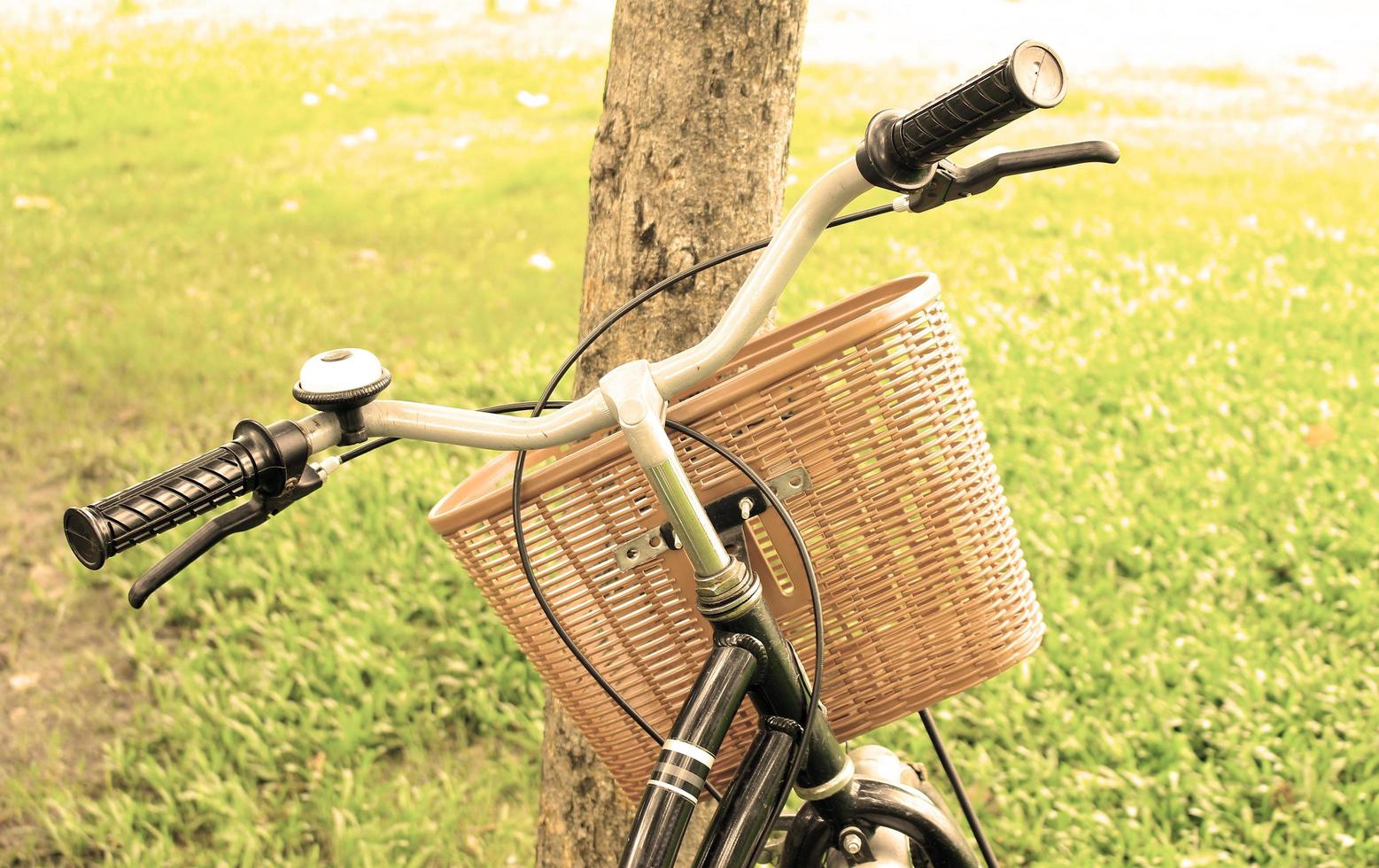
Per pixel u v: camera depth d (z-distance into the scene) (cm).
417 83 1300
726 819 154
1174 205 839
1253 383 545
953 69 1339
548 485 165
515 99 1221
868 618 172
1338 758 321
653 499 167
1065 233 782
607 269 228
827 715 178
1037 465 471
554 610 174
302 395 137
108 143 1039
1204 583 401
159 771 333
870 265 708
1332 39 1547
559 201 861
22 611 419
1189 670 357
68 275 701
